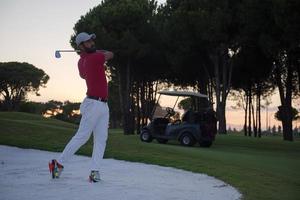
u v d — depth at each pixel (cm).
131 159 992
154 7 3725
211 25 2714
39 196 545
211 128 1938
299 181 848
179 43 2977
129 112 3691
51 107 7981
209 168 891
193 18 2808
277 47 2348
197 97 1991
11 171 746
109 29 3459
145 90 4159
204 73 3441
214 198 591
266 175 873
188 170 862
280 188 731
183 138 1928
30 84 7450
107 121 671
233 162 1138
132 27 3453
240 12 2564
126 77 3722
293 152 1933
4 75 7156
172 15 3011
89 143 1239
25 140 1235
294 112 5372
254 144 2384
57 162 667
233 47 2870
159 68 3672
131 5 3462
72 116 7800
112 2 3734
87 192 581
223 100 3108
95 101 654
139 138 2280
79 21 3553
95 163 663
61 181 654
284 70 3064
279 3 2127
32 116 3688
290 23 2127
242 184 724
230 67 3111
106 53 675
